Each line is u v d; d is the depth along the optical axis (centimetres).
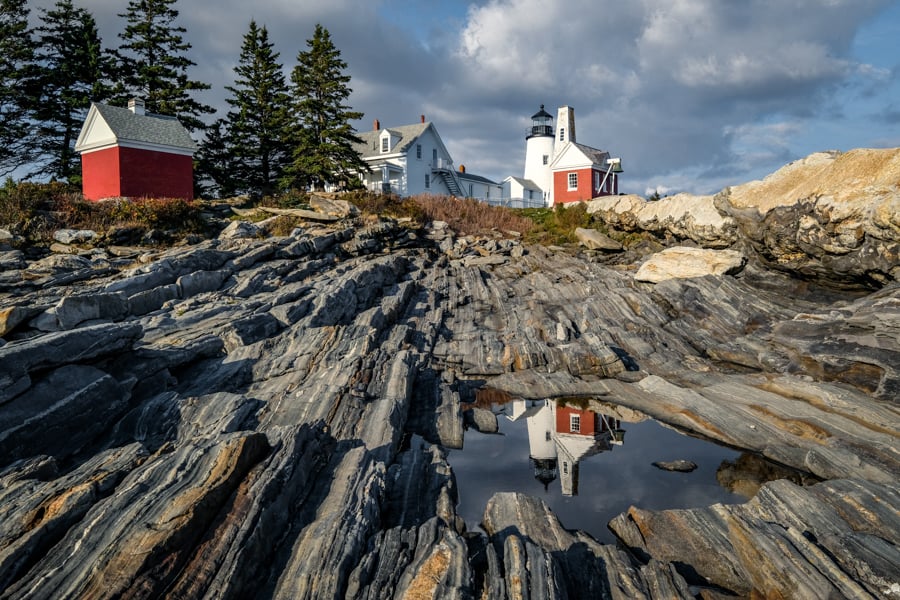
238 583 564
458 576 612
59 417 814
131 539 549
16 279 1739
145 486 645
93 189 3341
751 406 1366
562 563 725
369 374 1322
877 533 757
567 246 3394
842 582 661
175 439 884
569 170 5334
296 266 2214
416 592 583
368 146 5588
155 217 2528
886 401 1236
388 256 2658
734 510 868
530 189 6862
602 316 2141
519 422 1425
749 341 1795
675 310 2127
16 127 3916
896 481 946
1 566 516
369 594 595
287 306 1639
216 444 712
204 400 984
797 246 1875
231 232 2542
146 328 1385
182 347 1227
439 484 964
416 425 1320
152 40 4316
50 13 4119
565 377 1720
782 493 870
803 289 2045
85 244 2256
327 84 4259
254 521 625
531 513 873
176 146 3359
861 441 1098
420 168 5531
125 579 510
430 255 3097
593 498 1004
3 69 3862
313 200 3222
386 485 879
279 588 588
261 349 1377
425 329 2011
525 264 3016
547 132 7125
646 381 1623
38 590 496
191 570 550
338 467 849
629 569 705
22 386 784
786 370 1543
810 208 1769
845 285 1881
